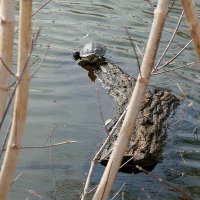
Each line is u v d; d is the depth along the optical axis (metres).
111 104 11.45
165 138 9.44
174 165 8.73
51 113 10.73
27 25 2.80
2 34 2.88
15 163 3.02
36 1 18.08
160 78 12.91
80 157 8.78
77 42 15.19
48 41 14.90
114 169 3.17
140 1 19.25
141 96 3.03
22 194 7.57
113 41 15.56
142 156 8.61
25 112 2.95
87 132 9.88
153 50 2.92
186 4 2.77
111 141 8.76
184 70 13.51
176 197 7.84
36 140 9.38
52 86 12.20
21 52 2.85
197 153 9.17
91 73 13.28
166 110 10.45
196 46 2.86
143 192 7.92
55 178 8.05
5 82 3.00
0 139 8.76
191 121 10.31
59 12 17.38
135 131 9.30
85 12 17.75
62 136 9.66
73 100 11.56
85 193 4.00
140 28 16.83
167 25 16.78
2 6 2.86
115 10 18.23
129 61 14.21
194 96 11.98
